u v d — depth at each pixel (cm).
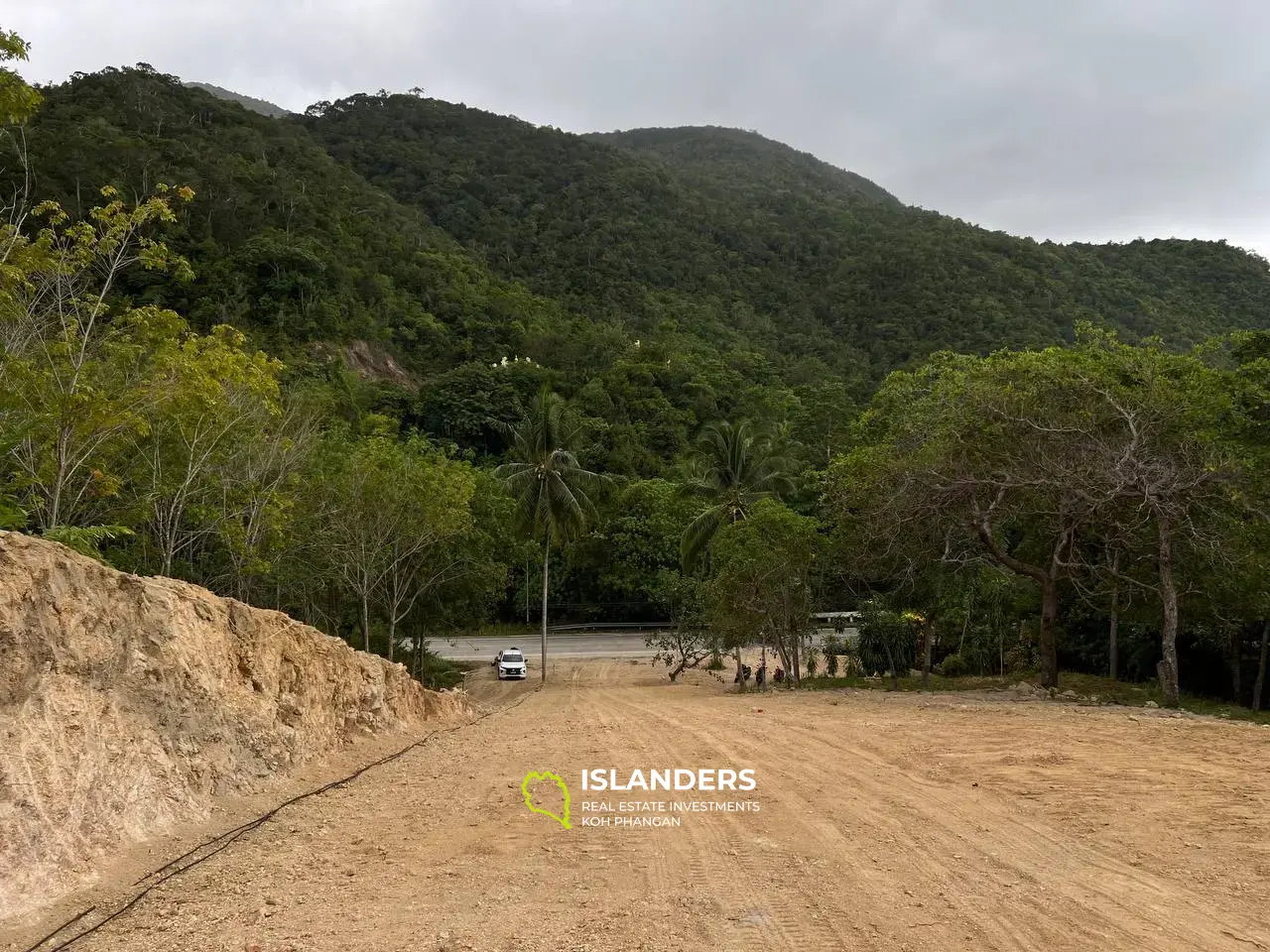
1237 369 2184
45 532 1105
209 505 2072
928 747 1162
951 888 596
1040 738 1221
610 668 4462
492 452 7319
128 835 716
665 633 4725
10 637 687
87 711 744
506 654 4150
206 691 929
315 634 1318
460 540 3606
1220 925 517
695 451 5984
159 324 1574
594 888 615
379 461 3070
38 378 1320
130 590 869
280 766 1014
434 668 3919
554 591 6006
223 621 1036
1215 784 874
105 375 1537
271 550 2478
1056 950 488
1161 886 587
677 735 1366
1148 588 2194
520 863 681
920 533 2350
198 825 796
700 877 635
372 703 1465
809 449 6669
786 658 3016
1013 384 2147
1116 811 780
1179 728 1332
